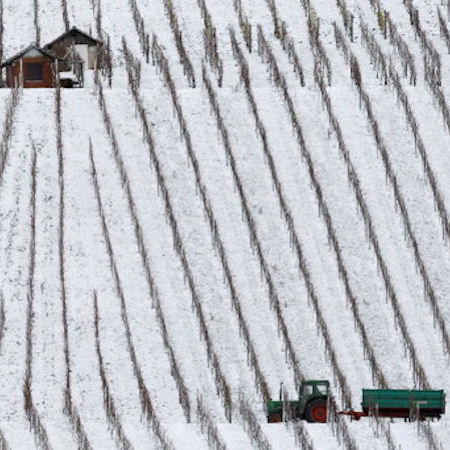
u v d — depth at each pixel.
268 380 187.62
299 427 155.50
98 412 176.62
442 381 190.00
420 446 151.62
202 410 170.25
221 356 193.50
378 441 154.12
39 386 183.25
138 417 175.00
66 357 188.50
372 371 187.62
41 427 159.88
